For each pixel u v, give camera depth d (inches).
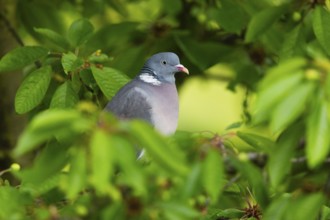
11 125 597.0
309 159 263.7
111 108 494.0
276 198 341.4
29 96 429.7
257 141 327.9
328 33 431.8
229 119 850.8
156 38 599.2
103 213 303.3
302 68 272.4
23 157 585.3
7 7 608.4
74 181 271.1
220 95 861.2
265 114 280.4
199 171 291.0
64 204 343.0
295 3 468.8
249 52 605.6
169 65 518.6
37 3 620.7
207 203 347.3
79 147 273.1
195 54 584.1
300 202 297.4
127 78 443.5
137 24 580.1
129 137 267.1
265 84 268.7
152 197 302.2
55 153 293.1
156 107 502.9
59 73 485.1
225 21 547.2
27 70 547.8
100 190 283.0
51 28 620.7
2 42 596.4
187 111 855.7
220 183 285.0
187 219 293.0
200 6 614.5
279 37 540.4
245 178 354.3
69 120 265.3
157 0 662.5
